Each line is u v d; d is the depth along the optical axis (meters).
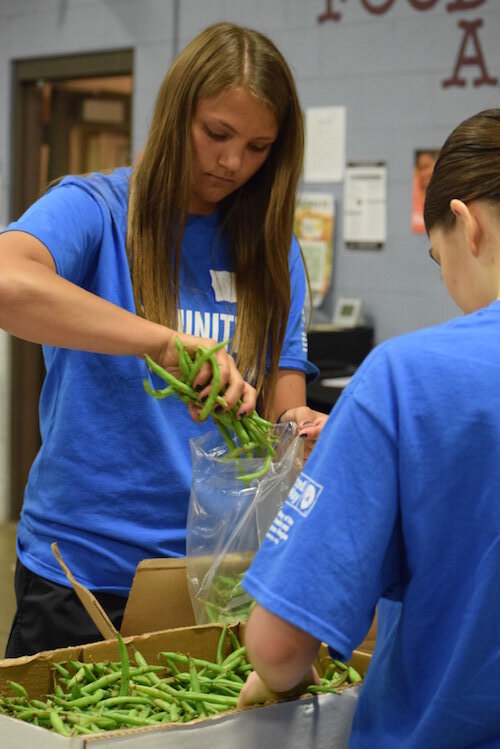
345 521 0.98
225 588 1.56
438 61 4.17
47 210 1.58
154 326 1.51
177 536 1.72
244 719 1.15
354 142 4.43
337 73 4.45
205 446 1.63
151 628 1.59
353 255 4.47
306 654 1.01
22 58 5.63
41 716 1.26
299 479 1.03
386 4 4.28
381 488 0.99
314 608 0.97
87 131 6.00
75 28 5.36
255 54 1.66
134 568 1.71
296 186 1.81
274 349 1.86
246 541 1.56
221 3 4.77
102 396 1.69
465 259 1.08
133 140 5.15
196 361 1.49
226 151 1.68
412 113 4.25
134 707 1.33
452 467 0.98
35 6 5.53
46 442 1.75
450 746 1.01
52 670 1.38
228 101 1.63
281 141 1.78
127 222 1.73
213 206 1.83
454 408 0.98
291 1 4.55
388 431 0.99
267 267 1.83
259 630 1.00
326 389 3.82
